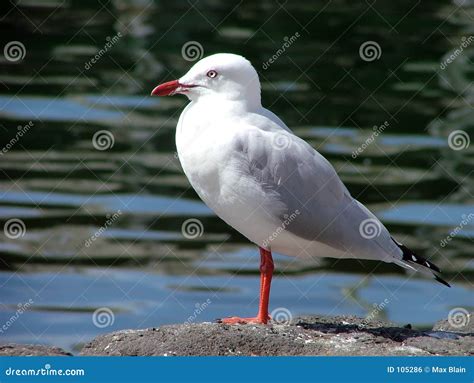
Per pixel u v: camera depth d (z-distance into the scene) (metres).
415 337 9.58
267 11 31.11
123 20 29.91
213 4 31.53
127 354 8.97
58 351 9.17
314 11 30.95
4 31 28.70
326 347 9.08
